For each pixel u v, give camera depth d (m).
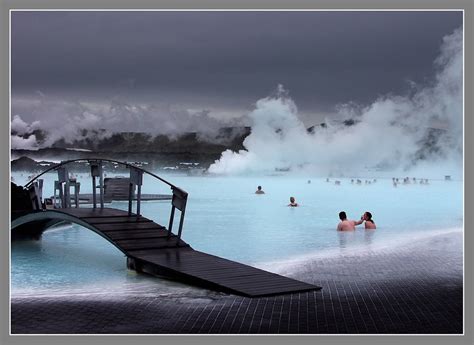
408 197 27.25
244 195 28.50
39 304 7.28
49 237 14.73
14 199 13.56
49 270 10.37
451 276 9.00
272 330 6.16
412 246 12.55
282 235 15.09
